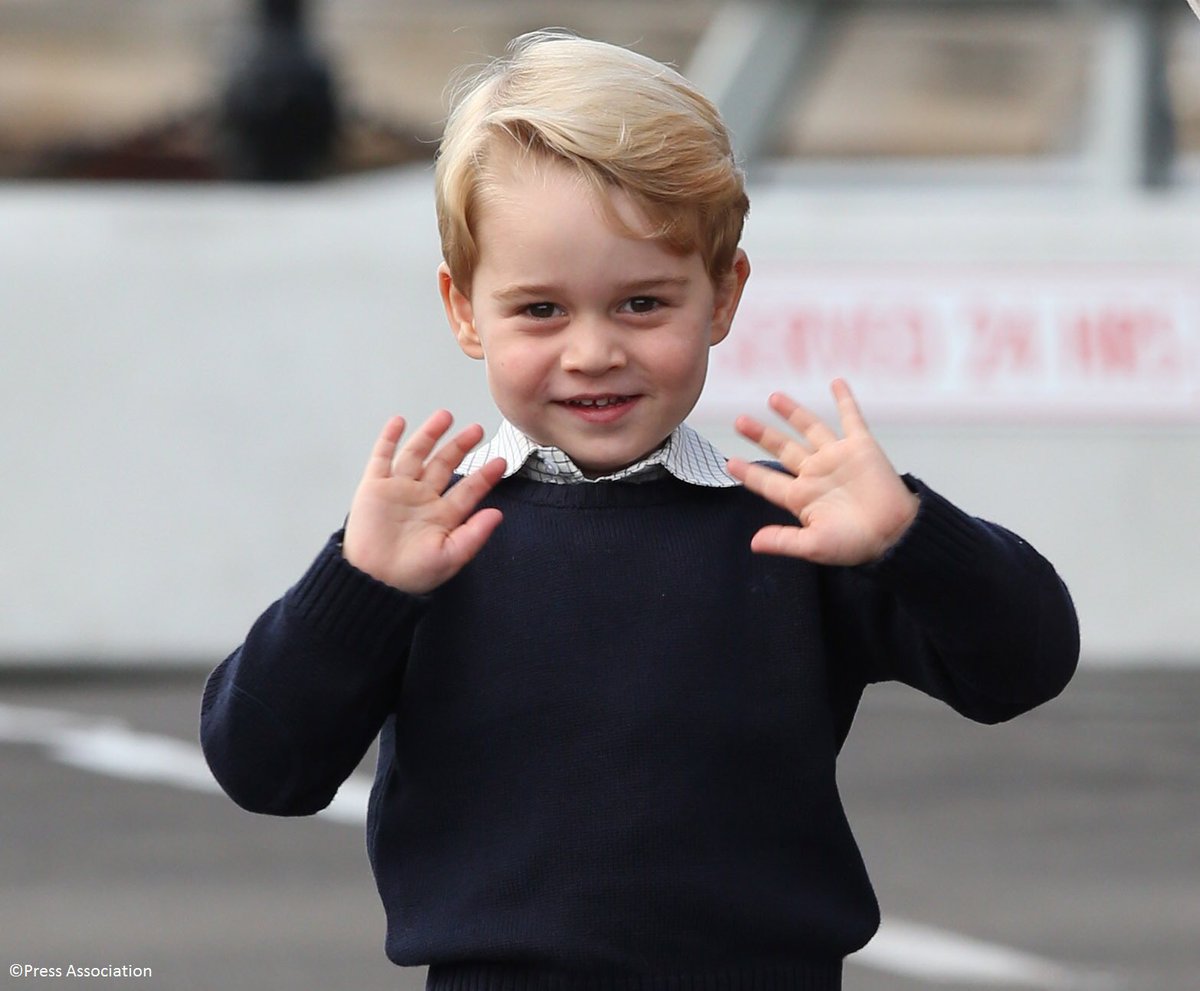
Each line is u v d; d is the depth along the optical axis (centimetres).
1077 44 4281
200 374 3491
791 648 1114
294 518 3488
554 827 1081
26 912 2347
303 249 3503
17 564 3478
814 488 1072
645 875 1077
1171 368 3519
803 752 1107
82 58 6688
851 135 5259
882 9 4053
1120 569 3519
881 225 3506
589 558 1112
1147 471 3516
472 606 1113
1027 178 4088
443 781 1104
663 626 1102
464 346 1170
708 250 1102
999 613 1080
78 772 2928
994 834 2659
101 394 3481
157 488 3484
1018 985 2144
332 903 2398
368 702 1105
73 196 3547
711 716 1092
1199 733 3156
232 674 1123
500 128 1089
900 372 3488
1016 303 3509
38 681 3431
